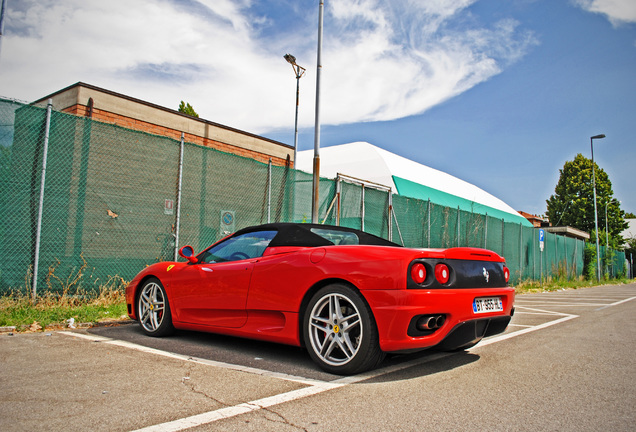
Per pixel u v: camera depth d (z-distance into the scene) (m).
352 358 3.20
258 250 4.09
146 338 4.60
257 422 2.32
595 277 30.47
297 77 17.28
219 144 11.50
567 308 9.61
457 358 4.04
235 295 3.95
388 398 2.78
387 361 3.82
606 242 40.59
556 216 58.81
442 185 26.86
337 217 9.80
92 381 2.98
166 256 7.18
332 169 24.45
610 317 7.93
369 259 3.27
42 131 5.91
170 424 2.26
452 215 14.10
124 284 6.69
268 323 3.77
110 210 6.59
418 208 12.61
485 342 4.96
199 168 7.67
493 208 30.06
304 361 3.71
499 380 3.29
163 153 7.23
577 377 3.44
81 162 6.33
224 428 2.23
